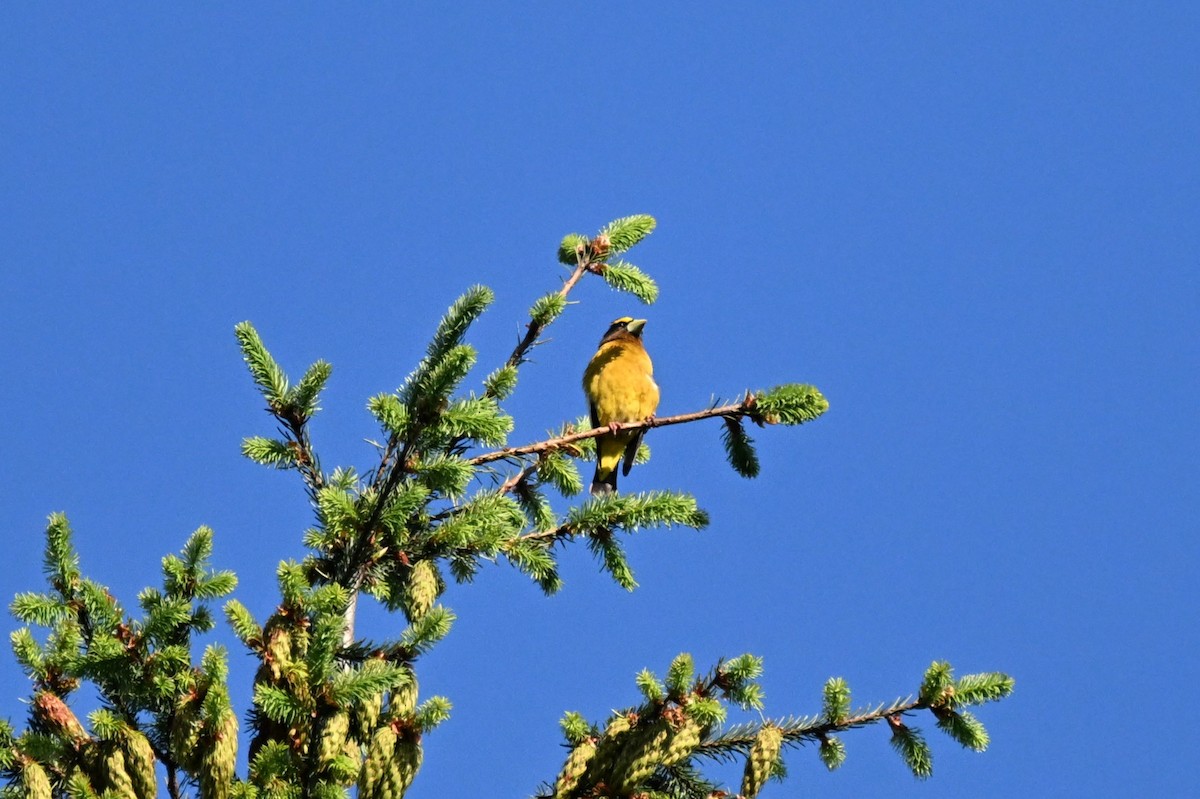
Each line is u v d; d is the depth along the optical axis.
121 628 10.21
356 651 10.74
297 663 10.07
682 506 14.09
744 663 10.72
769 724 10.80
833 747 11.51
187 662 10.07
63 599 10.59
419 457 11.98
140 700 10.28
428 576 11.90
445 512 13.08
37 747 9.79
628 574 14.28
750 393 14.12
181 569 10.80
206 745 9.69
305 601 10.46
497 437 11.84
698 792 10.98
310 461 12.84
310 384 12.71
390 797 9.87
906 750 11.52
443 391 11.59
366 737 10.21
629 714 10.49
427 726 10.21
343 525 11.79
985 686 11.52
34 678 10.35
